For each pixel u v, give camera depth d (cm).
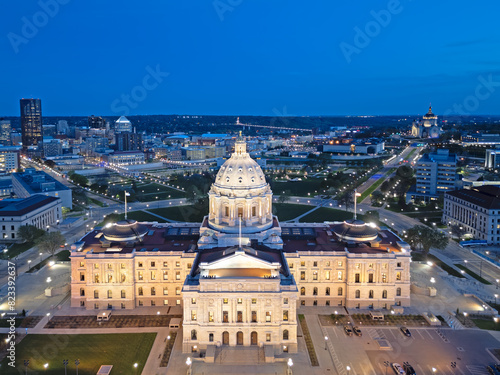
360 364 10925
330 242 15588
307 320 13338
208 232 15275
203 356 11394
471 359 11056
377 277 14050
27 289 15425
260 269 12150
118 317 13500
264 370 10731
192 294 11706
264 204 15988
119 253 14175
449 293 14988
